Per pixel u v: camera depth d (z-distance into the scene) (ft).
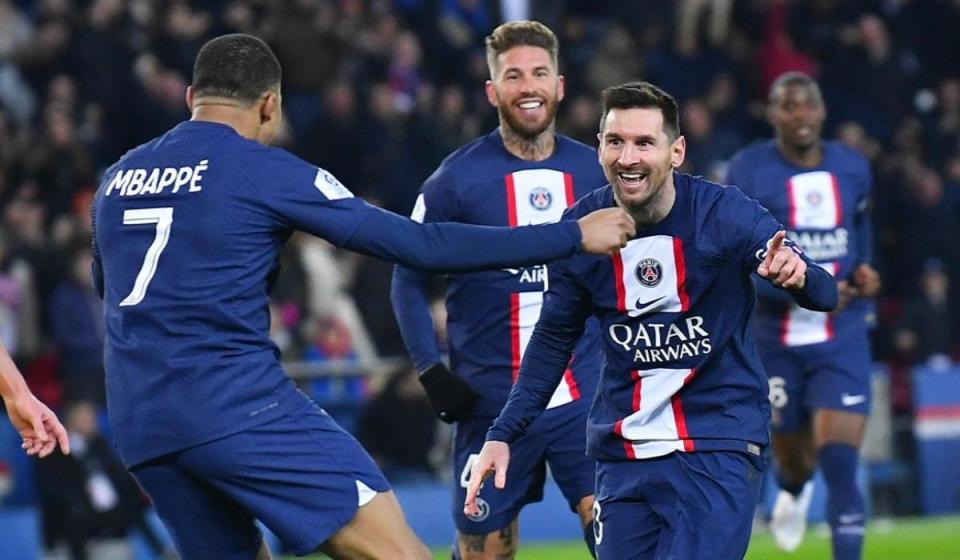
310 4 172.14
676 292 58.44
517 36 74.23
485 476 61.46
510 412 62.03
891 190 185.26
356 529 55.77
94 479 127.13
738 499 59.00
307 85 171.32
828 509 91.50
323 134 163.63
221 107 57.00
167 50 167.02
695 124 182.19
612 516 61.11
